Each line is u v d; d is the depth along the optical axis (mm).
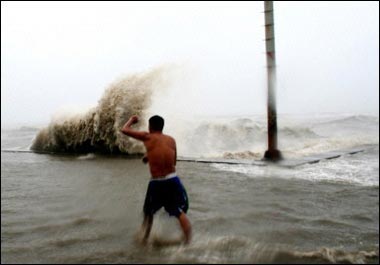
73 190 6781
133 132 4293
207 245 3928
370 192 6414
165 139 4281
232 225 4645
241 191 6500
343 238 4203
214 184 7137
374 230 4473
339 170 8664
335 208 5441
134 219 5000
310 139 15703
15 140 19219
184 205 4125
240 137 14320
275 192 6449
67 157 12391
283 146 13641
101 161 11008
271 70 10086
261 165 9344
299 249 3846
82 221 4918
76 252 3826
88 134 13914
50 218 5051
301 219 4898
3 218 5051
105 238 4254
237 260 3502
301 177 7758
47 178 8070
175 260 3533
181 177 7867
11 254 3781
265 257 3580
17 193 6555
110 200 6062
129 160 11211
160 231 4402
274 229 4488
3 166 9992
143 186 7145
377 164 9492
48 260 3615
